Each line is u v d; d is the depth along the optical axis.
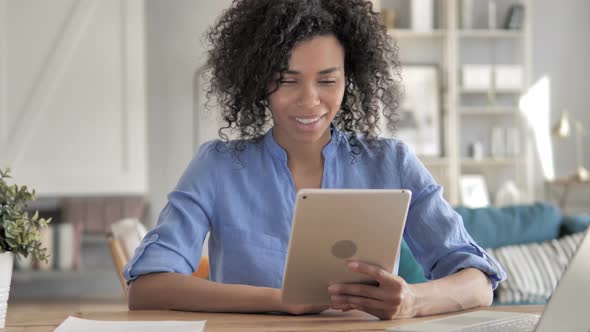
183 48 5.96
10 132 5.44
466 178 6.52
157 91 5.93
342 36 1.79
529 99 6.49
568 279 1.15
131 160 5.60
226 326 1.38
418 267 2.63
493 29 6.48
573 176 6.37
